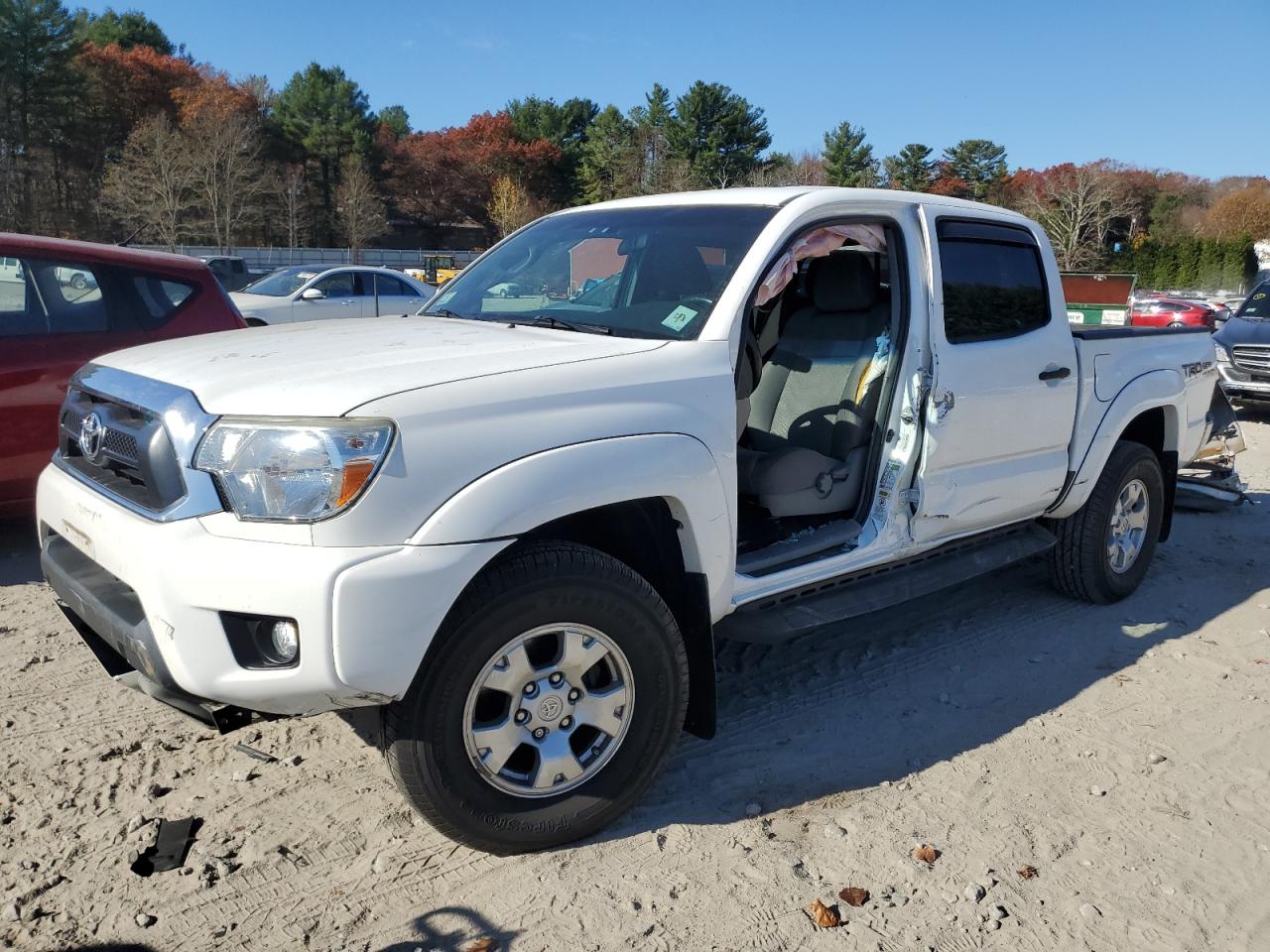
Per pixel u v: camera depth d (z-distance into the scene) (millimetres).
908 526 3998
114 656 3260
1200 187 104688
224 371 2881
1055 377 4477
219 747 3592
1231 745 3824
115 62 91375
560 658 2889
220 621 2553
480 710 2869
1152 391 5090
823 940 2689
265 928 2678
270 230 83125
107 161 82312
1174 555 6289
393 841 3059
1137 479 5227
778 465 3754
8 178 70375
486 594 2707
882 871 2982
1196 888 2961
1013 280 4395
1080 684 4332
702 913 2775
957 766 3611
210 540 2557
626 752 3057
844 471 3957
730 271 3479
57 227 72312
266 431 2566
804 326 4387
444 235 113938
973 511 4227
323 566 2480
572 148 115875
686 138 86438
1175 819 3312
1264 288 13492
